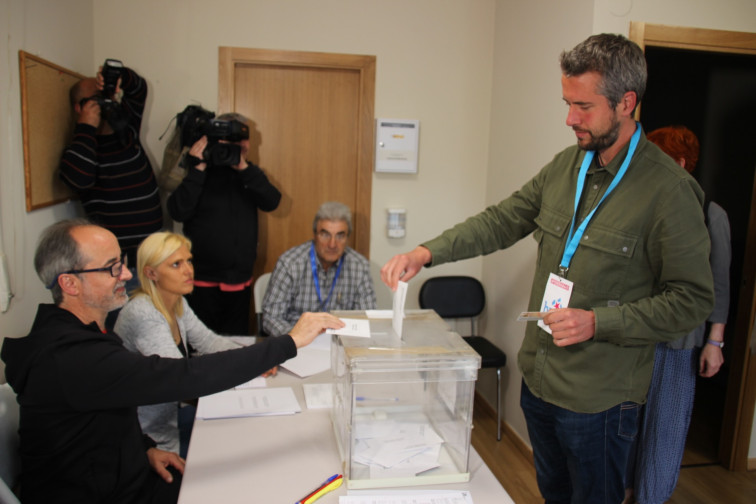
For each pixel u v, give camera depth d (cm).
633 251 132
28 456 130
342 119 319
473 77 324
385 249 330
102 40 291
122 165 262
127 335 180
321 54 308
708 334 218
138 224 272
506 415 298
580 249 140
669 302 127
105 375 124
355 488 121
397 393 134
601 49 123
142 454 146
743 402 253
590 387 138
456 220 335
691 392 204
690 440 289
